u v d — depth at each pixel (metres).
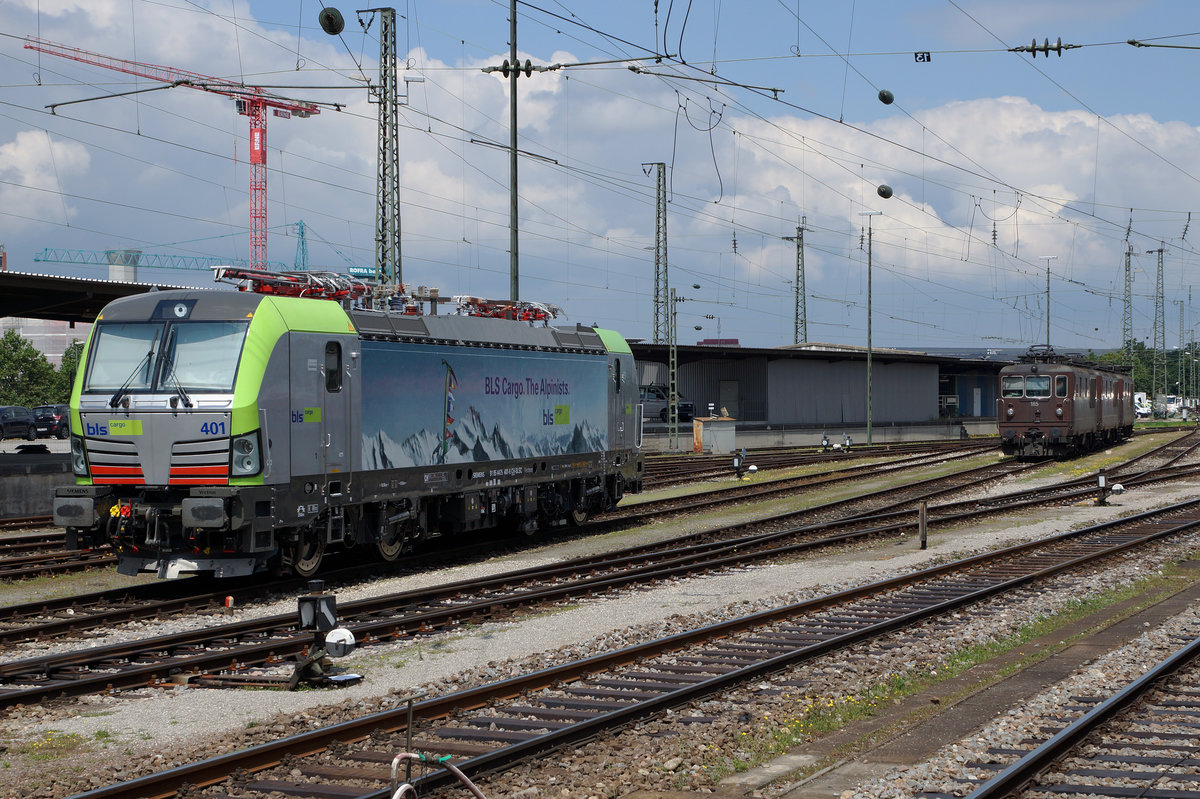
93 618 14.29
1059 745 8.69
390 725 9.35
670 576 18.66
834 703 10.66
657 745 9.12
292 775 8.25
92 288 26.70
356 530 18.33
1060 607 16.09
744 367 65.81
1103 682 11.30
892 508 29.28
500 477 21.70
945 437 75.56
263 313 16.25
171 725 9.77
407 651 12.95
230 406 15.66
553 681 11.02
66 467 27.84
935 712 10.48
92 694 10.86
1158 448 53.19
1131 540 22.34
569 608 15.78
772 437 60.03
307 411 16.83
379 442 18.41
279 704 10.48
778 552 21.19
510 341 22.14
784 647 12.98
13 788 8.09
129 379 16.27
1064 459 47.50
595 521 26.55
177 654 12.70
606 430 25.73
